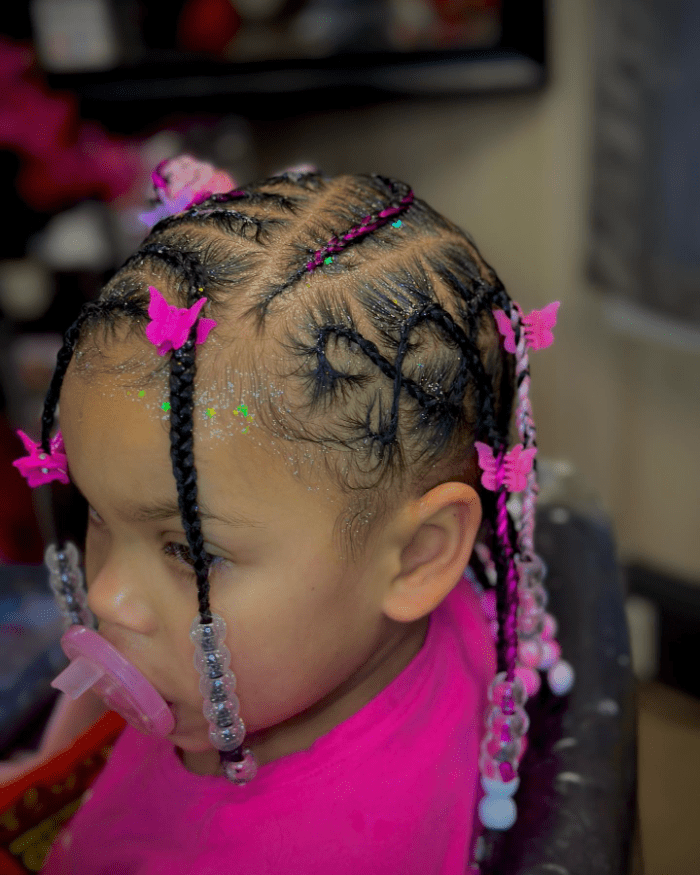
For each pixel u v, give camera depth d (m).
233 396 0.43
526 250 1.50
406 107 1.56
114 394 0.44
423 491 0.48
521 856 0.48
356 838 0.51
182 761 0.59
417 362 0.46
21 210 1.47
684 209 1.22
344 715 0.54
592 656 0.61
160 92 1.54
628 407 1.45
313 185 0.53
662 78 1.19
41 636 0.73
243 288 0.45
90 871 0.57
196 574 0.45
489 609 0.62
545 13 1.31
